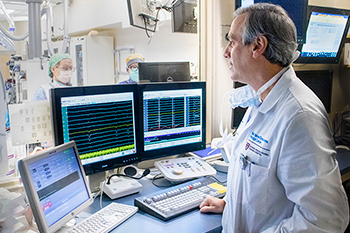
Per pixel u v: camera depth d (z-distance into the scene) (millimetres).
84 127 1270
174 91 1541
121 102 1373
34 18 1521
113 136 1366
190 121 1630
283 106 945
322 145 850
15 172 1264
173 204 1208
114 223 1073
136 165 1634
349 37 2420
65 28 2115
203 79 2010
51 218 953
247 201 1018
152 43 2854
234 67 1042
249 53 982
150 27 1841
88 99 1268
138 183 1400
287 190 891
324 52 2305
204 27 1969
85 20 3617
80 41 3391
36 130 1278
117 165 1396
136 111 1432
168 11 1868
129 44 3270
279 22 927
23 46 1539
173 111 1557
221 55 2049
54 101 1175
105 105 1321
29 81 1426
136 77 2332
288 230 870
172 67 1833
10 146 1277
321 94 2322
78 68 3410
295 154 863
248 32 957
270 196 964
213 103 2053
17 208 1036
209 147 1992
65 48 2133
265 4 991
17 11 1912
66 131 1224
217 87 2059
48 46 1900
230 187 1125
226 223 1110
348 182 2004
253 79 1033
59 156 1049
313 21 2148
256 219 1001
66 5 2098
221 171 1683
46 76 1483
